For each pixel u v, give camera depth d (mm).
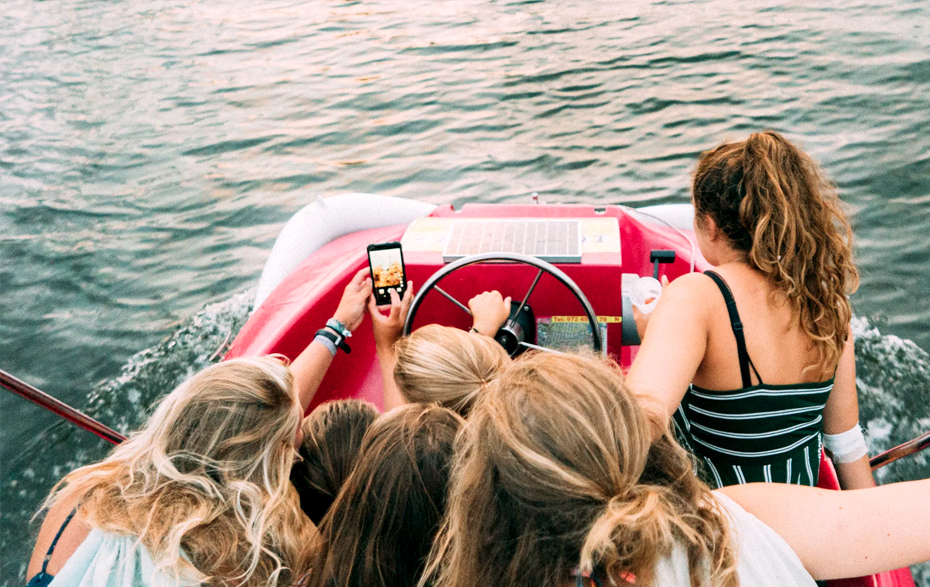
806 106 5945
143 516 914
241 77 8227
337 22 9930
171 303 4398
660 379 928
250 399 989
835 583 1319
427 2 10422
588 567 617
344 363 2154
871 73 6395
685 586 647
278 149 6281
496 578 665
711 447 1078
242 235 5059
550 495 625
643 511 609
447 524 820
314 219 2699
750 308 996
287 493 1005
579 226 2016
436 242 2027
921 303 3701
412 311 1675
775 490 742
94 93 8172
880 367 3246
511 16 9180
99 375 3863
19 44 10242
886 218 4441
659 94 6414
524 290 1956
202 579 892
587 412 635
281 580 963
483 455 668
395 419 945
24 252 5074
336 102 7094
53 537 997
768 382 1007
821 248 978
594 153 5516
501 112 6402
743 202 990
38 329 4281
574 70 7137
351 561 899
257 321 2172
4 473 3141
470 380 1130
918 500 702
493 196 5098
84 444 3312
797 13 8125
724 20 8141
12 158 6590
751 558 692
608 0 9422
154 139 6777
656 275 1619
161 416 1000
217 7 11469
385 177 5539
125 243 5098
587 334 1923
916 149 5133
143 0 12375
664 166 5250
